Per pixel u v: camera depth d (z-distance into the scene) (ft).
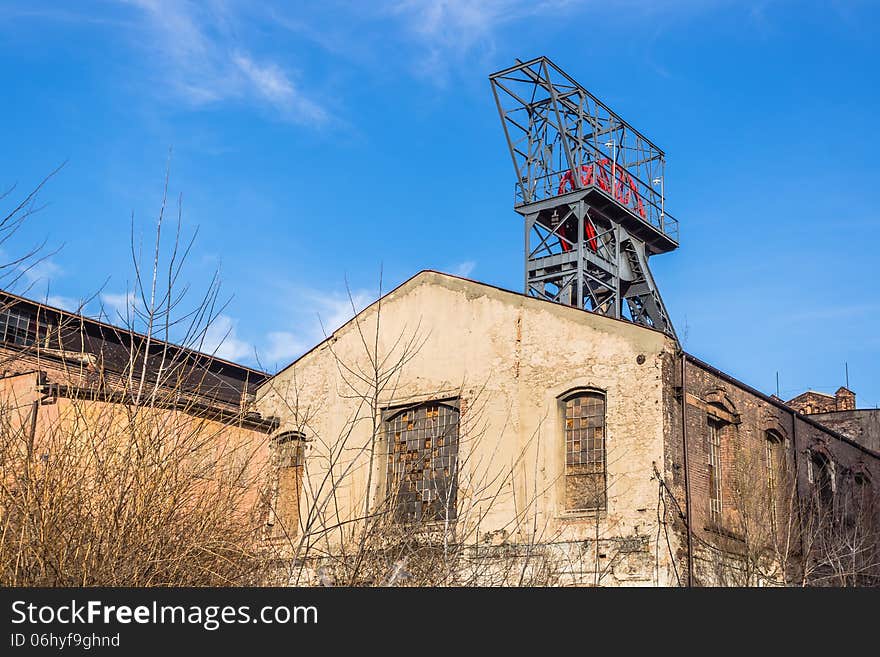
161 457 33.53
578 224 102.94
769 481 74.18
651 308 108.58
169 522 32.71
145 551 31.83
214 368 85.51
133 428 32.19
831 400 132.87
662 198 119.03
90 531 31.27
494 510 66.80
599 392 66.33
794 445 77.41
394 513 42.86
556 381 67.82
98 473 32.17
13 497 31.35
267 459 47.57
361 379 76.28
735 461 69.00
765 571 67.41
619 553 61.72
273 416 78.64
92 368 36.19
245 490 37.96
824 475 82.89
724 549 65.41
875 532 86.94
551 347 68.80
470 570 55.47
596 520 59.41
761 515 68.44
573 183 106.32
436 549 43.32
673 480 62.64
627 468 63.36
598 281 103.55
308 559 39.24
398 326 76.23
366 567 38.40
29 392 45.39
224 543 34.65
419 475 71.41
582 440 66.39
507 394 69.46
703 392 67.31
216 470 37.04
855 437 117.19
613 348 66.28
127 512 31.65
